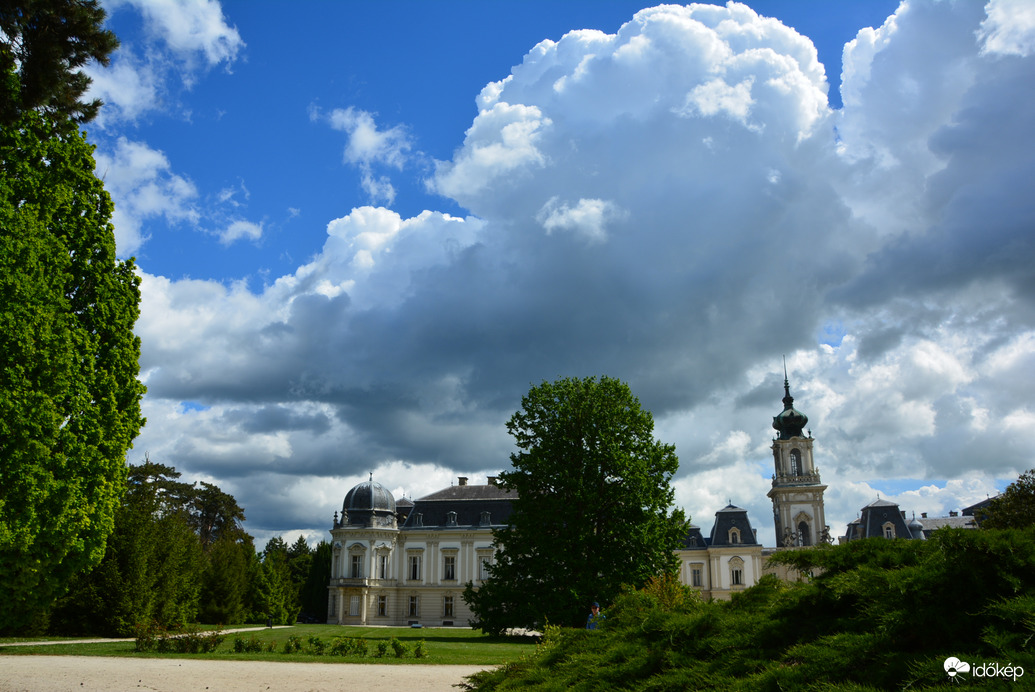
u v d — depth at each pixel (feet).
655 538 117.08
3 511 63.93
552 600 114.93
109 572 134.31
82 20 61.52
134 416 79.66
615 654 27.84
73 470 70.49
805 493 325.62
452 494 292.20
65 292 76.89
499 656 90.63
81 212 79.10
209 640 94.17
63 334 69.21
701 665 24.23
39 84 61.87
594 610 80.64
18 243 66.08
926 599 20.74
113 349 78.89
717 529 302.04
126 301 81.10
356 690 57.21
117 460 76.38
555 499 120.06
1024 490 143.33
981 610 19.35
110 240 80.74
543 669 30.55
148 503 158.61
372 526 275.59
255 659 83.87
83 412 72.90
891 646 20.25
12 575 66.44
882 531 321.11
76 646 99.45
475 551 275.80
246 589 221.25
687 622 26.86
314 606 301.63
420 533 280.51
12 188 72.95
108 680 62.28
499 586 121.60
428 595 273.75
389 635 154.20
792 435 342.85
